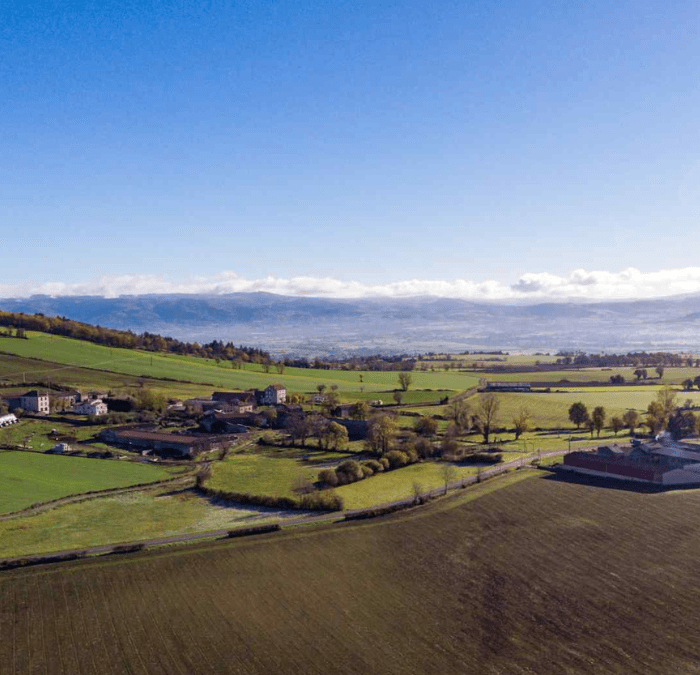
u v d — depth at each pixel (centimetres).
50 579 9006
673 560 9538
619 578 8994
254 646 7294
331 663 6956
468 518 11550
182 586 8812
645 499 12412
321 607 8225
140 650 7200
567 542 10331
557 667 6862
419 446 17450
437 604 8312
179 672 6781
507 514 11719
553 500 12488
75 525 11544
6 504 12631
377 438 17750
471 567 9456
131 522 11750
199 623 7806
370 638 7469
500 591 8675
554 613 8044
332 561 9688
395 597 8506
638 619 7869
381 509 12069
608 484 13625
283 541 10506
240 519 11881
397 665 6919
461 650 7219
